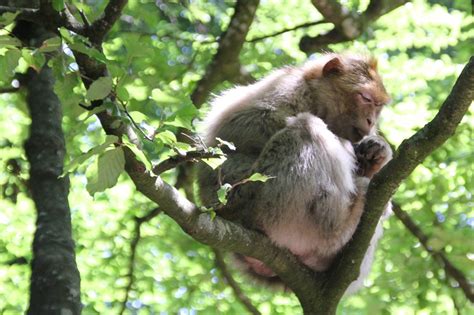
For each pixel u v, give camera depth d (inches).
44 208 459.8
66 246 443.8
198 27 734.5
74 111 325.4
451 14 708.0
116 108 306.8
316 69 483.2
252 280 474.6
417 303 668.1
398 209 669.3
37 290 422.0
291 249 418.6
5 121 653.9
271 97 457.1
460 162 678.5
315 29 725.9
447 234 625.0
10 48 319.6
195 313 680.4
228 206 413.7
